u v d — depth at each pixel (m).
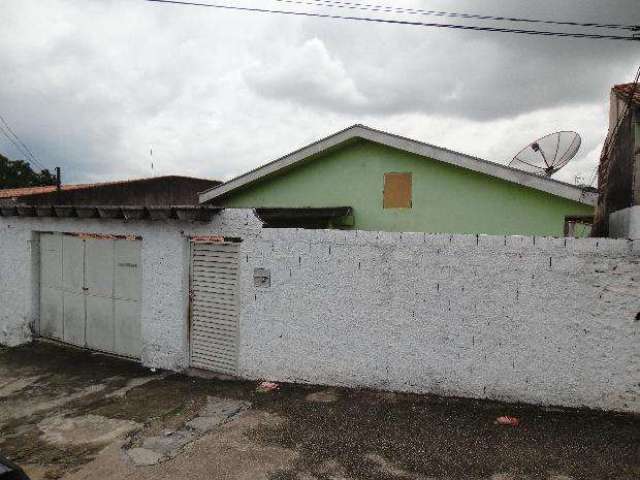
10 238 9.26
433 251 5.44
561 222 8.02
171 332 7.01
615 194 6.80
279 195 10.33
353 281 5.80
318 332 6.01
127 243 7.68
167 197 15.36
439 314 5.46
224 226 6.48
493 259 5.23
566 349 5.05
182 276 6.86
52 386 6.61
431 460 4.23
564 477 3.90
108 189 13.36
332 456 4.37
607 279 4.89
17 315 9.18
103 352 8.09
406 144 8.57
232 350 6.57
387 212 9.27
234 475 4.13
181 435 4.94
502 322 5.24
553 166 9.61
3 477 2.85
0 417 5.64
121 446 4.77
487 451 4.33
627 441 4.41
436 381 5.53
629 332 4.86
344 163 9.67
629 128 6.02
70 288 8.51
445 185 8.80
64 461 4.53
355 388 5.87
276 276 6.18
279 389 6.02
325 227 9.24
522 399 5.23
